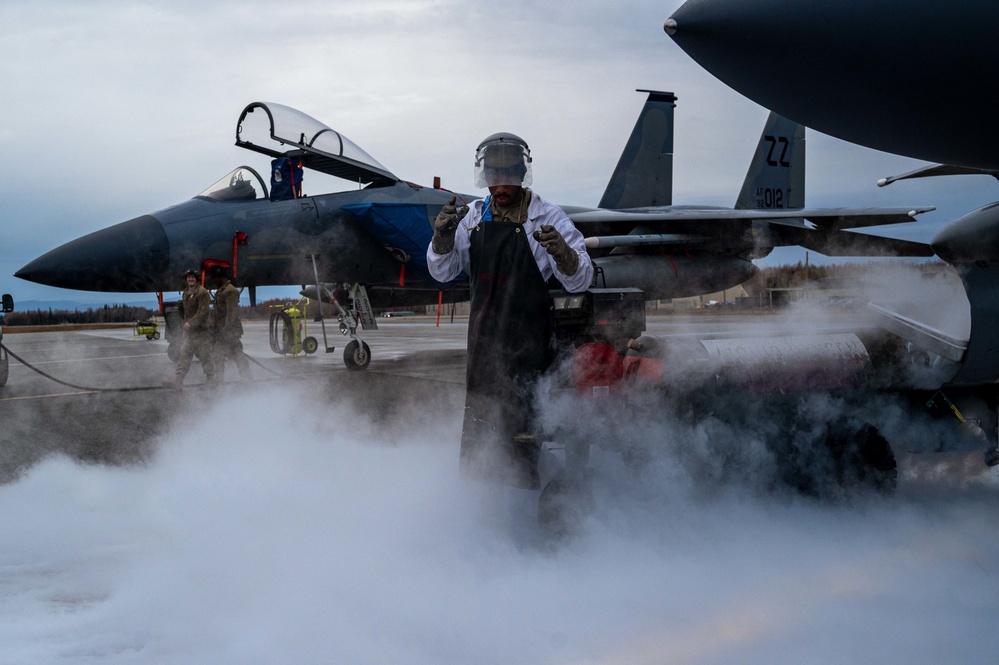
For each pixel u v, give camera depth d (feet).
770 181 53.57
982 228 9.77
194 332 27.27
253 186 32.32
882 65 7.43
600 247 36.37
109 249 28.30
